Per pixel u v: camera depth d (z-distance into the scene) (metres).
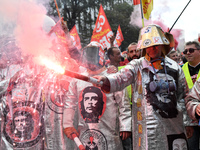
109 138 3.04
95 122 3.05
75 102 3.18
